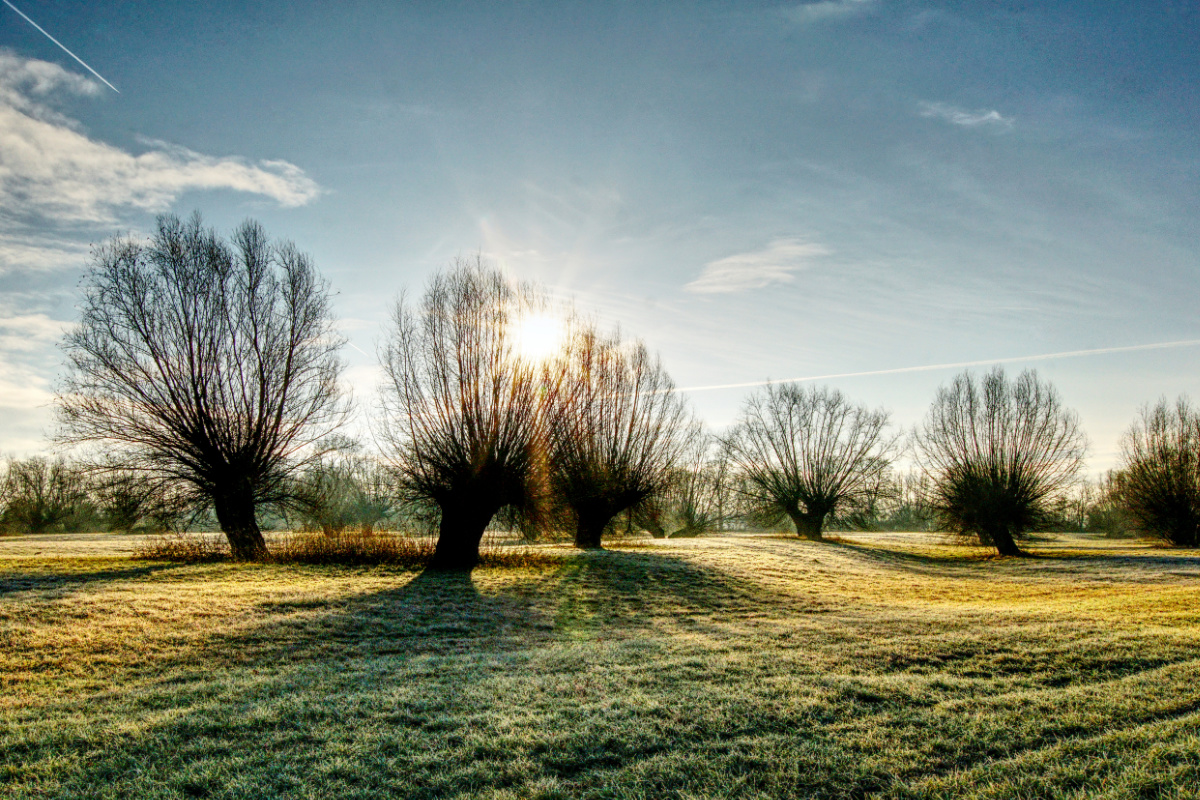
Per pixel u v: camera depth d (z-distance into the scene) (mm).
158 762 6473
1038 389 47094
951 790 6020
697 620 15852
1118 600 19703
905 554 40844
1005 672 10172
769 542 43531
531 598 17969
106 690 9008
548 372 24938
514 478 23109
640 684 9234
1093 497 81750
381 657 11273
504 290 24156
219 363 25922
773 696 8594
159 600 14516
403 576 20891
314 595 16188
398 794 5855
